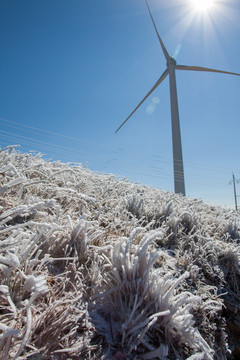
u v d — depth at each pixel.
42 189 2.60
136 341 1.20
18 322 1.05
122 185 5.12
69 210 2.50
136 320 1.25
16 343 0.94
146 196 4.62
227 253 2.88
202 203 7.43
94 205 3.13
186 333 1.29
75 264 1.66
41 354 0.98
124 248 1.59
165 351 1.09
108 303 1.45
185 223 3.49
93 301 1.43
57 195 2.69
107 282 1.53
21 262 1.30
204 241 3.06
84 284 1.52
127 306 1.42
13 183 1.43
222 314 2.15
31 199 2.06
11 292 1.16
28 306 0.95
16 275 1.20
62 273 1.44
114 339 1.21
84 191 3.36
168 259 2.35
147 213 3.50
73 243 1.78
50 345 1.01
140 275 1.48
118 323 1.32
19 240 1.35
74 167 3.66
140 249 1.55
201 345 1.30
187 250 2.70
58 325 1.09
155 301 1.37
